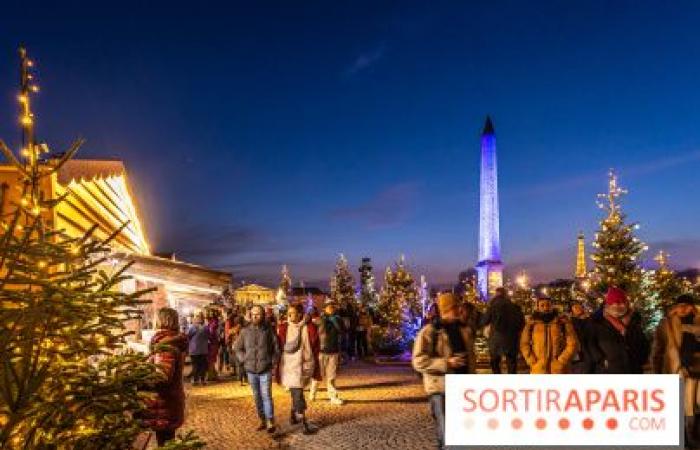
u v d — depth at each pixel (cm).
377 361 2462
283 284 6894
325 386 1761
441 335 727
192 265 1145
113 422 449
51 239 448
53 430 415
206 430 1162
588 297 2717
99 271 443
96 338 443
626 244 2644
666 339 913
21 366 389
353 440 1044
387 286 4678
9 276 384
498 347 1530
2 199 400
